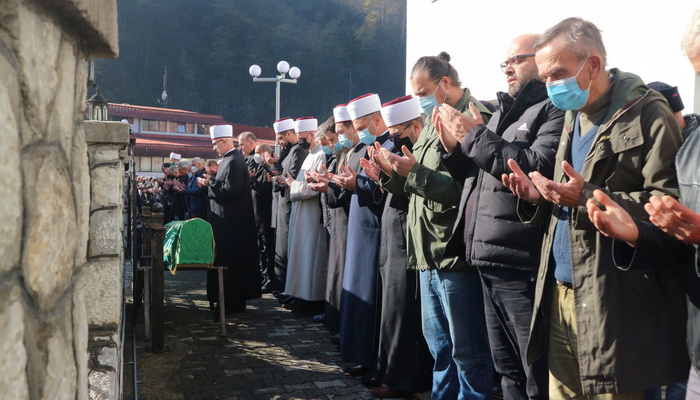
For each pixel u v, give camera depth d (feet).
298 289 19.62
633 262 6.21
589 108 7.26
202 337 17.98
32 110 3.20
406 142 12.67
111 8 4.54
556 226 7.48
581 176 6.80
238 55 445.37
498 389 12.39
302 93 444.55
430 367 12.56
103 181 10.00
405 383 12.44
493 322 9.20
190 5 455.22
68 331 3.94
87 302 9.76
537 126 8.70
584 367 6.77
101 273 9.87
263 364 15.34
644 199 6.44
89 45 4.48
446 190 9.82
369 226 14.15
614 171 6.77
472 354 10.02
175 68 428.97
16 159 2.94
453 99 10.98
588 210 6.15
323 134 19.06
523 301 8.52
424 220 10.32
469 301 9.98
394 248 12.41
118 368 10.21
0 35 2.89
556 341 7.57
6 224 2.81
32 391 3.22
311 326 19.44
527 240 8.39
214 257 19.01
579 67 7.02
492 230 8.57
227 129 21.15
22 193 3.08
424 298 10.92
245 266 20.98
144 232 18.58
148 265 18.20
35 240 3.26
